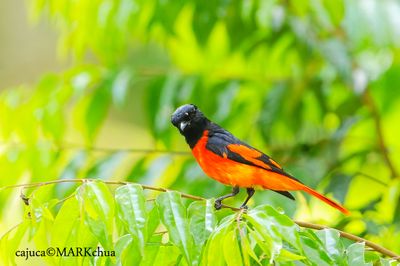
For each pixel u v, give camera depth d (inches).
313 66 506.9
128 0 462.0
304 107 486.0
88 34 479.5
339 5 413.7
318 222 411.2
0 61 808.9
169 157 433.1
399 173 479.5
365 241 268.4
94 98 459.8
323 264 233.5
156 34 511.8
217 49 524.4
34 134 454.6
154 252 254.7
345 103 474.0
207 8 463.5
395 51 479.5
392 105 496.7
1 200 430.9
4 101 452.4
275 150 466.3
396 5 416.2
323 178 426.6
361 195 464.4
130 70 462.3
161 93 457.7
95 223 231.8
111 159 431.8
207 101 464.1
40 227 242.1
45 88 454.3
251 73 516.7
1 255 244.7
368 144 463.5
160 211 234.8
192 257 231.0
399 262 267.0
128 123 749.3
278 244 214.7
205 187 422.0
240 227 228.7
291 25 475.2
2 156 428.8
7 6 815.1
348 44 476.4
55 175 437.1
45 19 802.2
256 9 454.6
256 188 337.4
